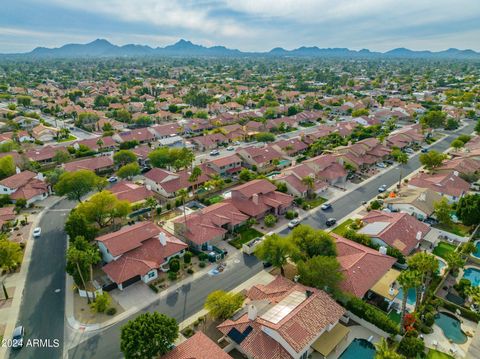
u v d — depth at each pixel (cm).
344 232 7675
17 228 8119
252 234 7812
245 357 4625
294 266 6619
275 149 13100
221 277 6350
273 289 5484
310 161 11394
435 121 16150
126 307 5578
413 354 4578
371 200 9606
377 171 11888
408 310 5528
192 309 5547
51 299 5769
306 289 5241
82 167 11319
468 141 14238
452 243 7400
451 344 4869
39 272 6512
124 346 4088
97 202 7581
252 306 4678
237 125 17150
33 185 9900
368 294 5847
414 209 8331
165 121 19662
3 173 10388
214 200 9381
